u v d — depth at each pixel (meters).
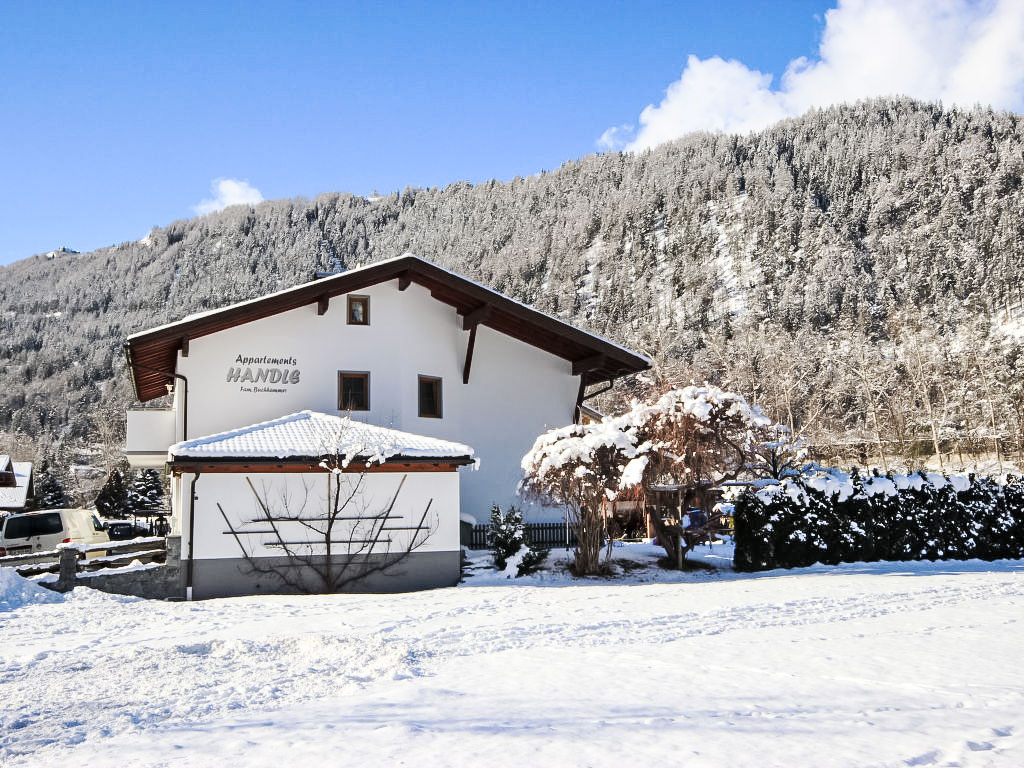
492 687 8.90
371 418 25.09
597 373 29.67
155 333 22.48
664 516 24.38
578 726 7.11
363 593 20.36
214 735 6.94
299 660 10.58
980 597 17.05
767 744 6.47
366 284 24.75
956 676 9.38
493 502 26.58
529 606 16.19
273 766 6.00
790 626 13.52
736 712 7.62
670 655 10.91
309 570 20.30
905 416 71.06
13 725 7.39
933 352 73.50
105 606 17.03
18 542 23.50
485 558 23.05
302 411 24.20
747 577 21.84
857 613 14.85
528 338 27.81
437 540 21.19
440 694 8.52
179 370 23.58
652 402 27.66
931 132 192.88
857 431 72.12
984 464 69.94
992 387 72.69
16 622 15.02
